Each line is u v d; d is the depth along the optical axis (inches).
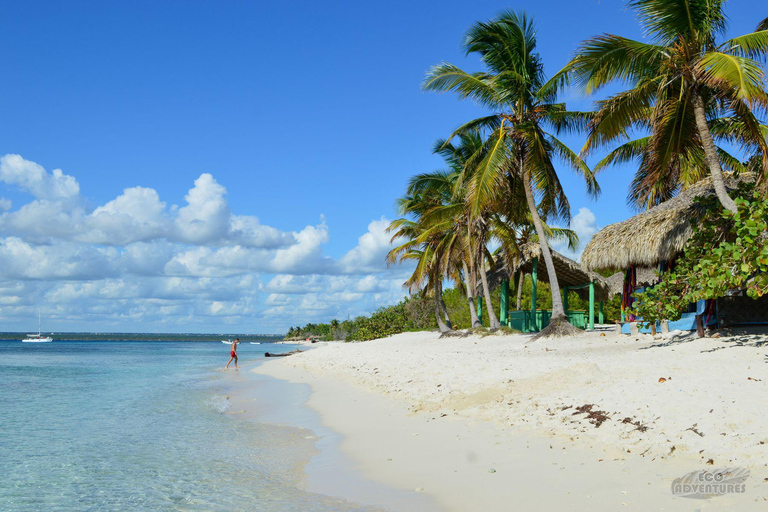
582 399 335.9
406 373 604.7
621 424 280.5
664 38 540.4
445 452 289.7
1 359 1780.3
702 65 479.5
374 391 556.7
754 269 361.4
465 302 1908.2
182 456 330.6
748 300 547.5
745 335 473.1
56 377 971.3
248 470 293.7
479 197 755.4
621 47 552.4
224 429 422.9
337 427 404.8
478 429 328.2
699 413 269.0
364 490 243.9
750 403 269.1
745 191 492.4
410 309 2190.0
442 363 616.7
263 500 237.6
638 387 333.4
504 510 200.2
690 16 510.9
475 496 218.7
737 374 329.7
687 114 547.2
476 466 257.9
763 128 711.1
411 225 1405.0
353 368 822.5
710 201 518.6
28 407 561.0
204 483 269.1
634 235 612.7
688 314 607.5
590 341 687.1
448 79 796.6
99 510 230.7
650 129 617.3
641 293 490.9
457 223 1143.6
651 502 188.5
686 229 546.0
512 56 790.5
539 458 256.1
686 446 237.6
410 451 302.8
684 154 595.5
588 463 239.8
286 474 282.8
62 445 368.5
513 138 813.9
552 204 830.5
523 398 374.9
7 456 335.6
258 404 570.3
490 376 474.6
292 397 613.3
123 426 441.7
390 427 375.6
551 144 829.8
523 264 1058.7
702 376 336.2
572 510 191.2
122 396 657.0
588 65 580.7
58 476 287.7
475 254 1075.3
